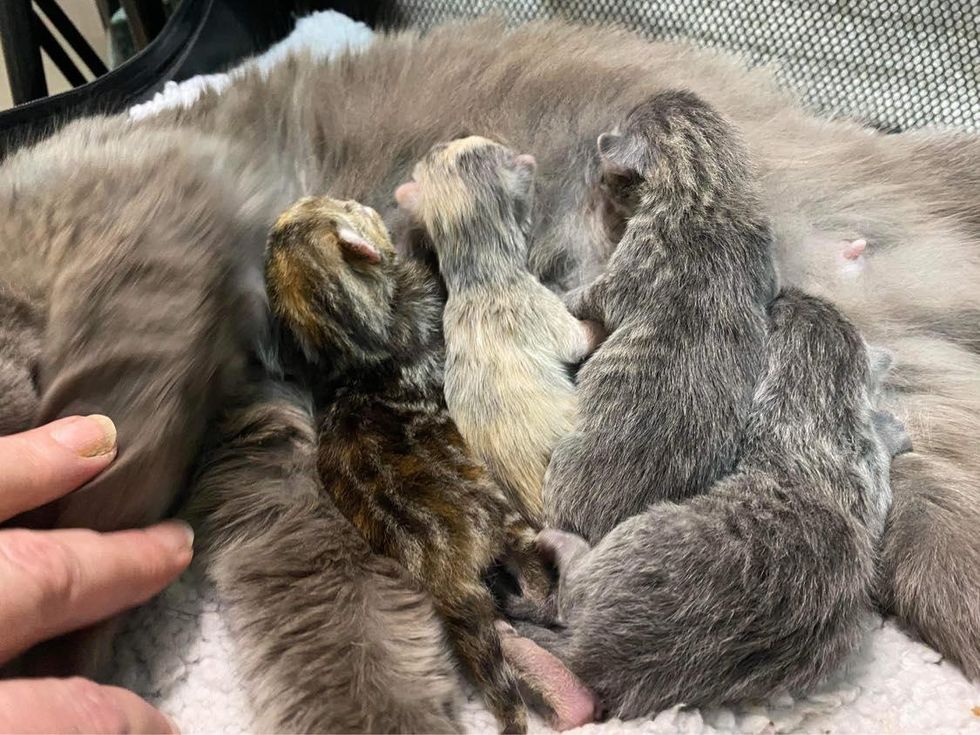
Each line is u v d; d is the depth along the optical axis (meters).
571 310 0.23
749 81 0.28
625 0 0.34
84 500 0.17
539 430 0.21
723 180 0.23
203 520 0.20
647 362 0.21
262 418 0.21
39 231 0.18
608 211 0.24
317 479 0.21
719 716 0.19
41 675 0.17
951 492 0.21
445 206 0.23
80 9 0.48
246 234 0.22
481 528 0.20
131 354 0.18
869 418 0.21
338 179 0.25
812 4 0.31
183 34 0.35
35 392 0.17
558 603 0.20
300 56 0.28
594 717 0.19
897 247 0.26
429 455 0.21
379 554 0.19
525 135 0.25
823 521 0.19
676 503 0.20
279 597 0.19
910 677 0.20
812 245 0.25
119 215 0.19
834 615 0.18
